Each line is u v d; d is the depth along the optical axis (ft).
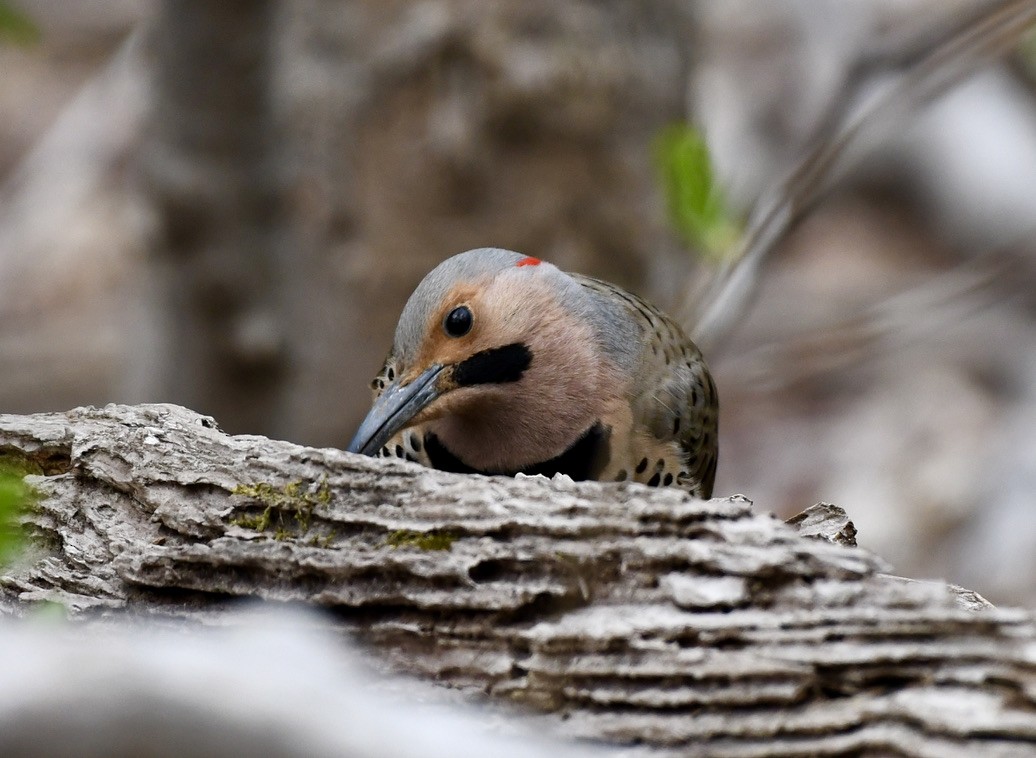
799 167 37.37
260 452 20.86
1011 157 64.18
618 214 46.14
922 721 16.39
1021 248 44.57
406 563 18.74
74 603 20.16
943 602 17.51
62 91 79.61
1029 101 64.69
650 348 30.37
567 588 18.49
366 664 18.63
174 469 20.93
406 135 44.62
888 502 52.49
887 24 61.67
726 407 58.54
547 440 29.37
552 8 44.29
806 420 57.62
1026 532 49.75
